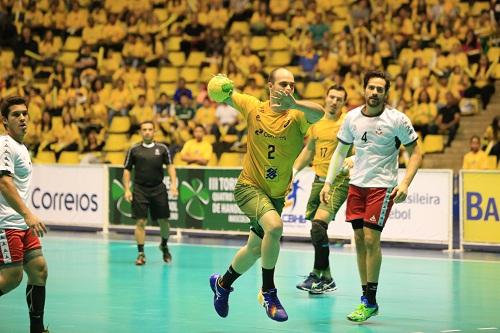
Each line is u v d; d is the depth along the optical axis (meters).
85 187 35.16
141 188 25.22
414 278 22.33
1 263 12.97
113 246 29.88
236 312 17.00
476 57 39.56
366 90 15.75
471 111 38.62
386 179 15.81
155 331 14.94
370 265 15.82
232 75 43.31
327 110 19.89
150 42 47.28
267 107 14.26
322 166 19.98
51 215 36.06
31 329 13.56
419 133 37.91
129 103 44.50
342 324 15.72
